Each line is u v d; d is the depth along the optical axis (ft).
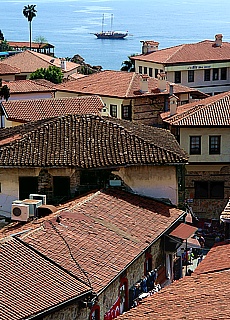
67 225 104.01
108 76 264.11
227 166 195.21
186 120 194.18
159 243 115.75
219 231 179.52
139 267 107.14
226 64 321.93
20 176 128.88
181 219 125.08
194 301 79.05
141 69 334.65
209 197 196.03
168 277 119.75
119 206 118.01
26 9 597.11
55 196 129.08
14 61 397.80
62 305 84.79
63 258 94.53
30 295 83.76
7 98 250.78
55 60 415.85
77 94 256.52
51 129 134.82
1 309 79.41
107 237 104.42
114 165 126.52
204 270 97.55
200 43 335.47
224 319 68.13
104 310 95.30
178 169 129.08
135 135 133.49
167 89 251.39
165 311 76.95
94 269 94.63
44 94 261.85
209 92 321.93
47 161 126.82
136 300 102.47
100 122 136.46
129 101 240.12
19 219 113.70
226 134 193.98
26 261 90.38
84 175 128.67
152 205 123.65
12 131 145.07
